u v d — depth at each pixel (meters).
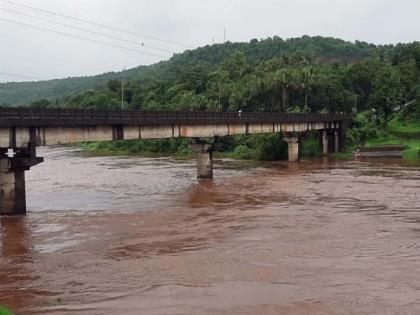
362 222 41.56
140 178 72.56
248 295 25.84
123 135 57.50
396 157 101.25
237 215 45.19
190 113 67.25
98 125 53.53
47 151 144.88
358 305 24.45
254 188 61.16
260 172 79.19
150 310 24.20
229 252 33.38
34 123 45.03
